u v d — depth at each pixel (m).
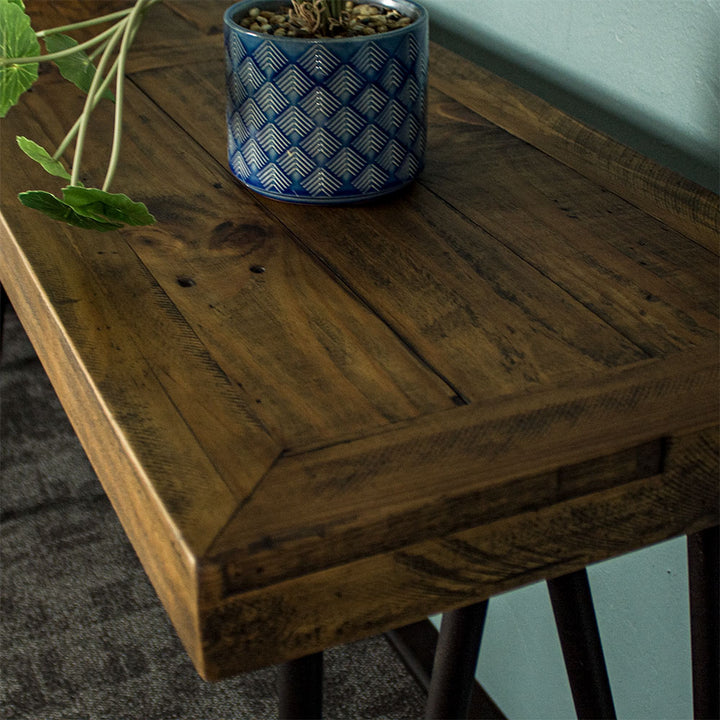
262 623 0.46
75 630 1.28
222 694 1.20
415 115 0.74
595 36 0.87
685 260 0.66
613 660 1.01
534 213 0.73
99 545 1.42
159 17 1.17
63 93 0.96
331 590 0.46
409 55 0.72
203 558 0.43
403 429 0.51
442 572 0.49
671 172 0.78
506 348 0.58
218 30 1.13
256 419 0.52
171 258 0.68
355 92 0.71
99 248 0.69
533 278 0.65
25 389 1.72
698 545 0.68
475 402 0.53
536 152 0.83
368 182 0.74
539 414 0.52
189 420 0.52
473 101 0.92
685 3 0.76
